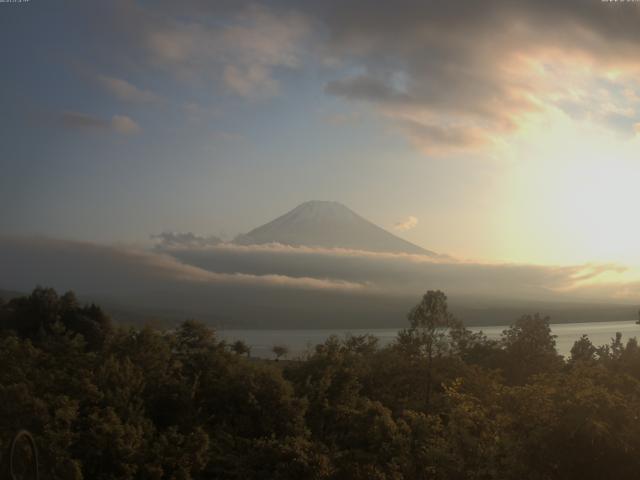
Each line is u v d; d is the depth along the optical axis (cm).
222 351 5778
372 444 3722
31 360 4894
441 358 5416
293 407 4672
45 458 3284
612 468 1819
